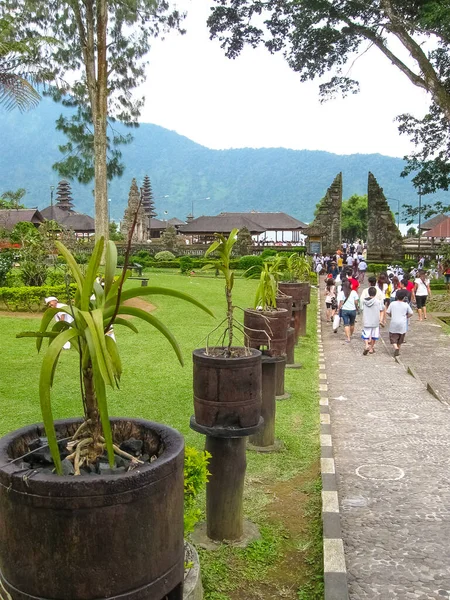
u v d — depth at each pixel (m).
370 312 12.29
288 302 9.33
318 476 5.19
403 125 24.62
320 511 4.48
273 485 5.04
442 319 18.88
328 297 16.80
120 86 21.25
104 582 2.01
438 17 17.33
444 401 8.16
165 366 9.52
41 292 14.80
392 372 10.42
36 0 17.88
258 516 4.42
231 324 4.26
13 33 15.30
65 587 2.00
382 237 44.41
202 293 21.12
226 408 3.84
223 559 3.80
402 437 6.39
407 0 19.44
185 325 14.20
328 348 13.20
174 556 2.24
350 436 6.45
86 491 1.96
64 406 6.99
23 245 17.92
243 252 42.12
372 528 4.14
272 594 3.45
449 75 20.61
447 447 6.01
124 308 2.42
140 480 2.04
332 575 3.38
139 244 43.59
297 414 7.25
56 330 2.52
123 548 2.03
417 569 3.57
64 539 1.98
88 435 2.42
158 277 27.88
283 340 5.87
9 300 14.77
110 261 2.44
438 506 4.51
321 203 48.19
